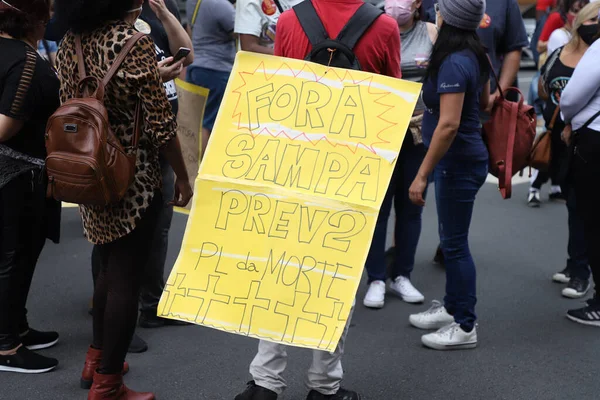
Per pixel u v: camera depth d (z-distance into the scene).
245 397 3.14
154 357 3.96
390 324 4.51
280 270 2.89
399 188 4.77
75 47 2.98
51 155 2.89
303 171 2.95
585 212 4.41
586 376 3.85
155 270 4.25
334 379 3.21
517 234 6.37
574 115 4.30
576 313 4.57
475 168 3.88
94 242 3.17
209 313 2.90
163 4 3.97
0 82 3.34
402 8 4.44
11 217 3.58
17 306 3.71
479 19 3.65
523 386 3.73
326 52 3.08
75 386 3.62
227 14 6.45
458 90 3.61
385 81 2.98
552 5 8.66
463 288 4.06
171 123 2.95
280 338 2.84
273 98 3.04
